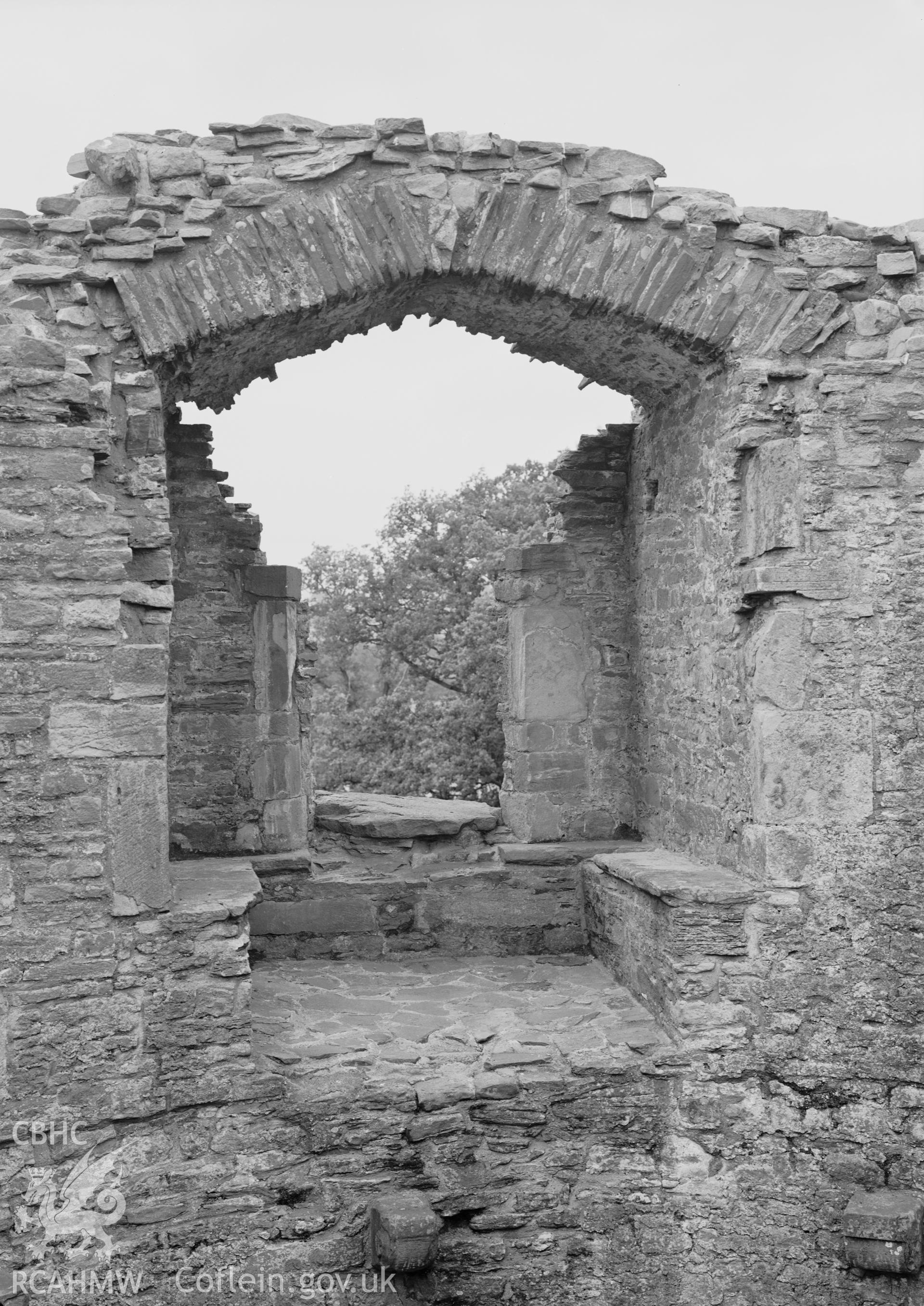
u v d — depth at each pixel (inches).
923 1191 211.0
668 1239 212.1
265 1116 201.5
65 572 192.1
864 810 217.2
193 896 209.8
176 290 206.4
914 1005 215.0
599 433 306.8
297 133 218.7
